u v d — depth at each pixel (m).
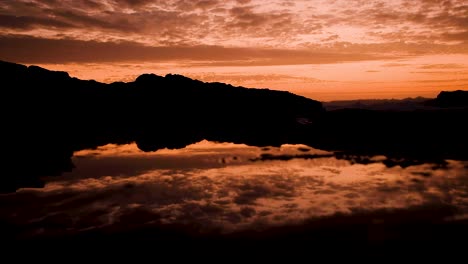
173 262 6.51
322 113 23.08
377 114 21.25
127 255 6.75
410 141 16.53
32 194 10.04
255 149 16.23
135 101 23.22
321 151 15.67
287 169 12.71
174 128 20.41
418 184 10.66
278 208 9.00
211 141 18.12
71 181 11.23
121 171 12.49
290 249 6.91
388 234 7.44
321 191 10.26
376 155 14.59
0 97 18.39
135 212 8.80
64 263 6.47
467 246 6.87
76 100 21.52
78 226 7.98
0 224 8.03
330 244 7.06
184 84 25.05
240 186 10.79
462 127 18.14
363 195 9.81
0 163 12.79
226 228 7.89
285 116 22.77
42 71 21.89
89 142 17.22
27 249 6.95
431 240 7.12
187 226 8.01
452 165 12.70
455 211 8.52
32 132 16.86
